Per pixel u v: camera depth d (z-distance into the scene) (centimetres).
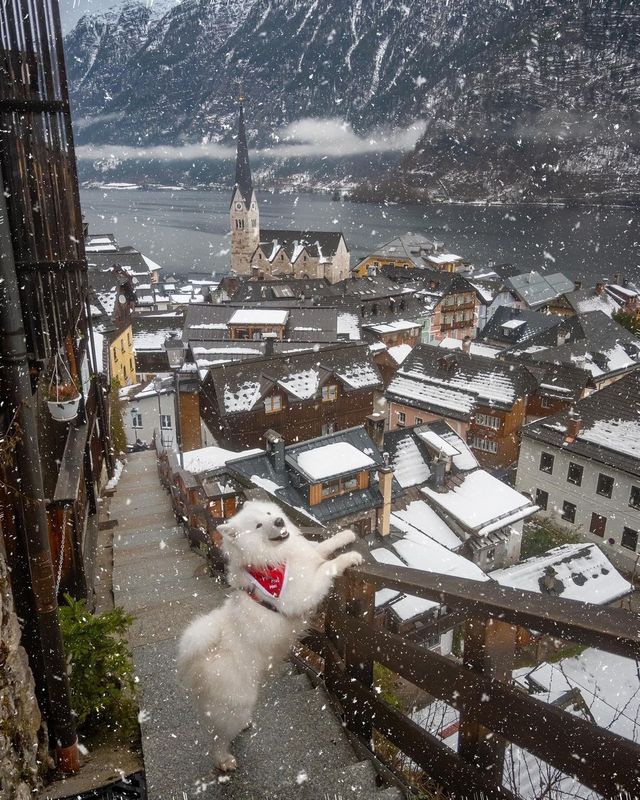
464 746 311
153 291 8581
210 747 446
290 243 10400
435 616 2061
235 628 381
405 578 321
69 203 928
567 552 2873
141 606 834
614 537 3362
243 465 2422
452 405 4294
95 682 505
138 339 5584
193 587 894
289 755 412
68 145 933
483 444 4262
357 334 5972
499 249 15075
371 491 2545
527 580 2709
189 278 12375
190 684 385
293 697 462
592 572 2777
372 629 372
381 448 2867
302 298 6581
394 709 376
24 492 425
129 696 524
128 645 703
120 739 495
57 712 448
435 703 901
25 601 446
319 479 2364
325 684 449
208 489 1070
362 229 19062
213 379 3628
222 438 3588
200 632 388
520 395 4122
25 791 374
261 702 462
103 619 541
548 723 252
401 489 2961
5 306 416
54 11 809
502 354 5838
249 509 388
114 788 414
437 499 3122
